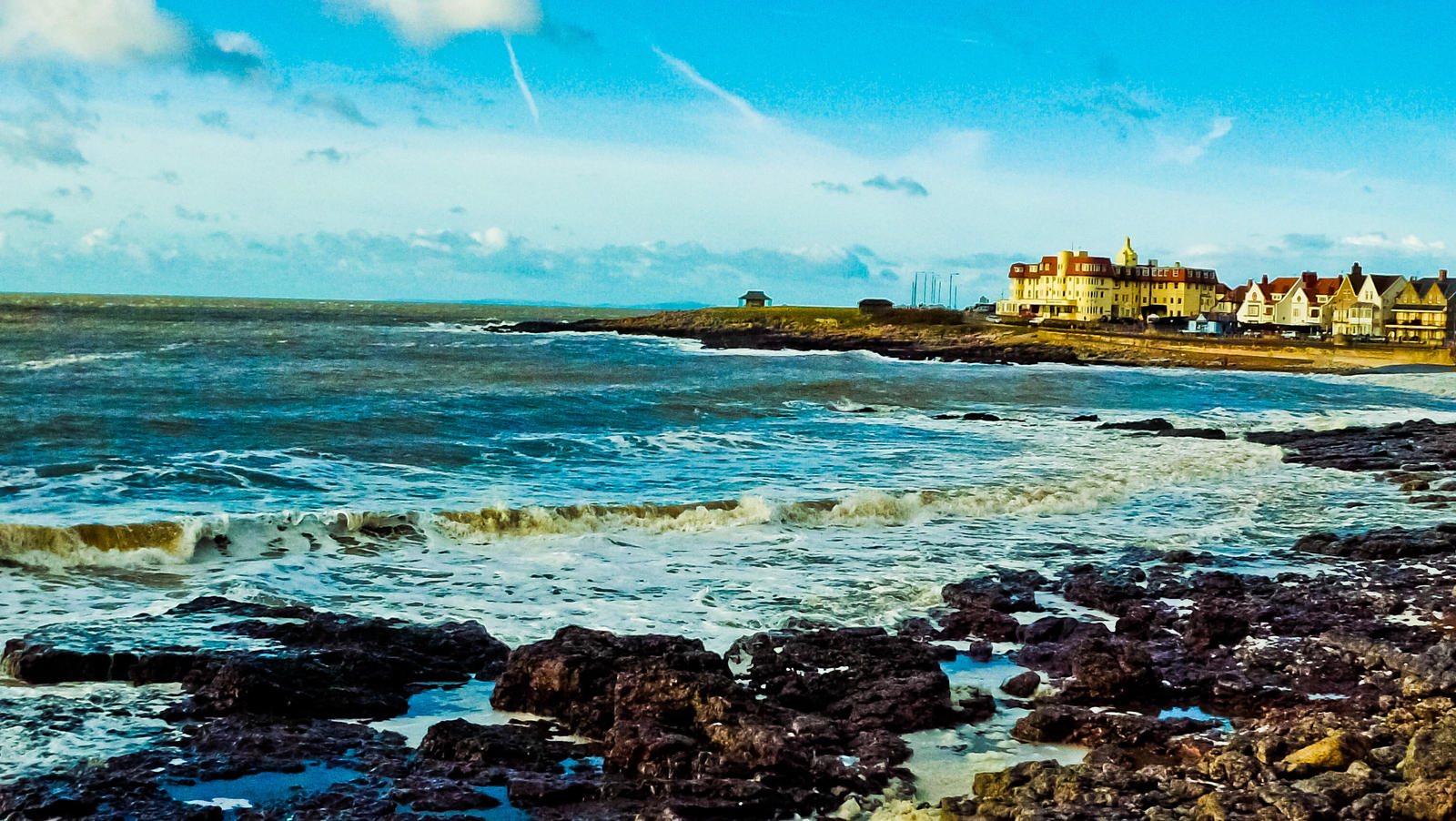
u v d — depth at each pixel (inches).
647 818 312.7
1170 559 669.3
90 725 373.1
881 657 455.5
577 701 392.5
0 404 1320.1
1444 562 655.8
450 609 546.6
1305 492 978.1
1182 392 2298.2
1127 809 304.3
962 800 321.1
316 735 369.7
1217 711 411.8
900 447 1230.3
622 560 672.4
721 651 473.1
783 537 754.8
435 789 331.0
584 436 1215.6
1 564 604.7
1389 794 293.4
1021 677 430.3
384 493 845.2
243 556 653.9
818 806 326.3
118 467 904.3
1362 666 441.4
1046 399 2057.1
